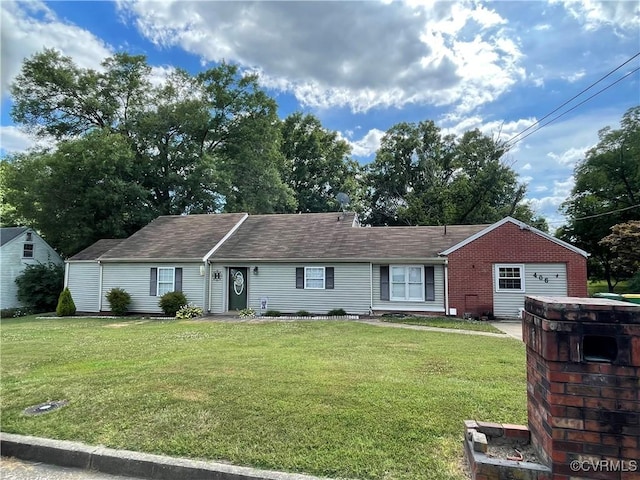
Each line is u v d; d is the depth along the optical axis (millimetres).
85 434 3588
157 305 16797
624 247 20547
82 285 18266
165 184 25281
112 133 23828
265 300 16281
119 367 6164
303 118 39781
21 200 21766
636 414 2131
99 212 22328
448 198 32656
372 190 42156
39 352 7809
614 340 2197
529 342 2766
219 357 6824
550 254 14023
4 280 21578
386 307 15414
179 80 25922
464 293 14539
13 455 3436
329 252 16016
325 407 4145
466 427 3008
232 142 28219
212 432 3566
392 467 2934
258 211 27953
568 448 2236
